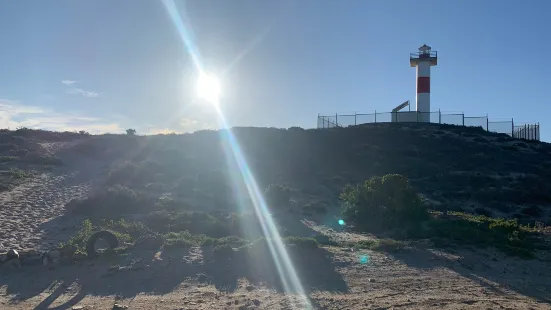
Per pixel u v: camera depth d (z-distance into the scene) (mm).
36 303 9078
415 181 32000
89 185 26750
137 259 12016
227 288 10117
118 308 8680
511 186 30203
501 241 14477
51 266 11508
